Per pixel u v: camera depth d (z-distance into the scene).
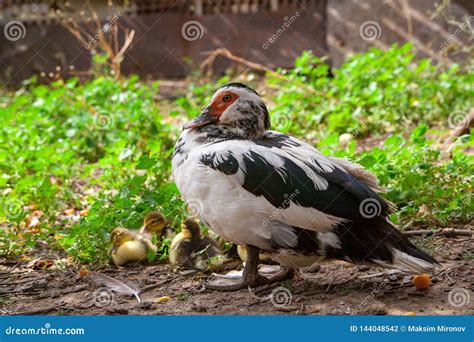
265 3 17.88
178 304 6.16
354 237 5.95
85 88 14.32
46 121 12.12
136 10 18.14
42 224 8.02
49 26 18.42
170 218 7.71
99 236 7.30
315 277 6.63
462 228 7.64
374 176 6.26
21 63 18.72
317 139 11.67
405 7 16.03
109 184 9.43
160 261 7.29
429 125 12.09
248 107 6.43
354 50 16.95
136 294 6.34
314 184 5.93
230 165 5.97
